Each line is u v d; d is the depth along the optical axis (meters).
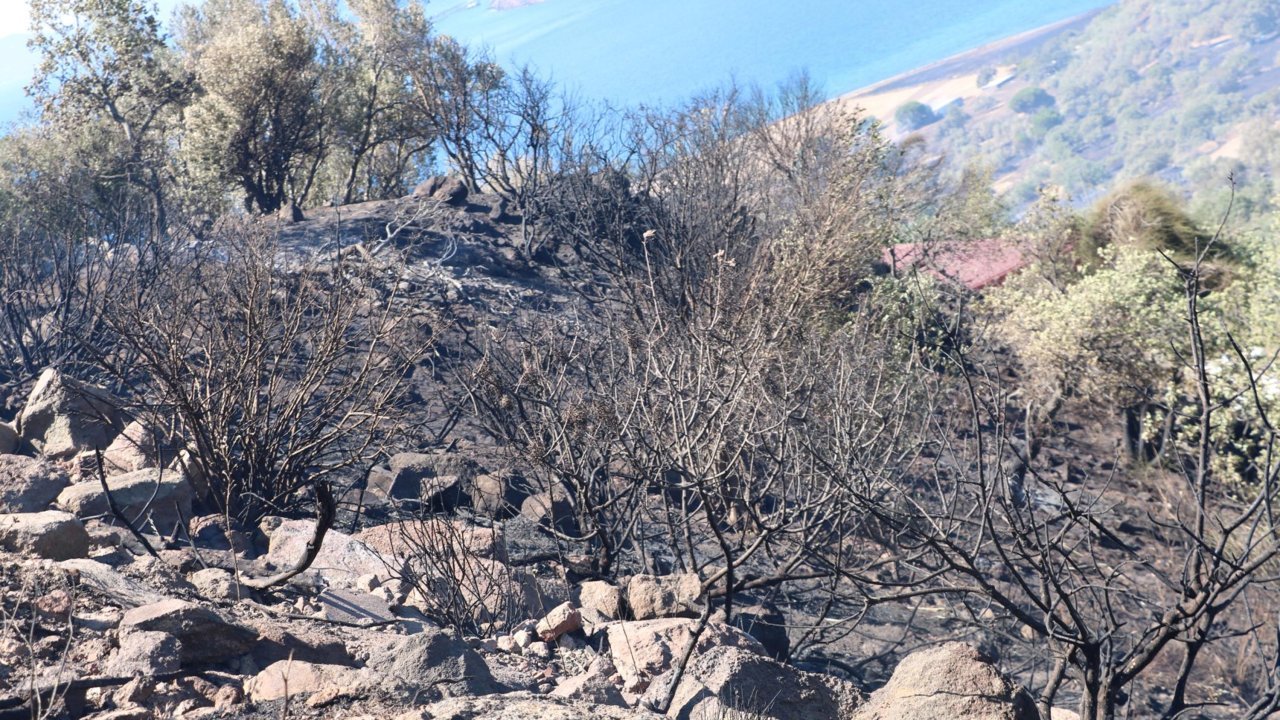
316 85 31.12
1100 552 11.26
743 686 4.57
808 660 8.13
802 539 7.23
